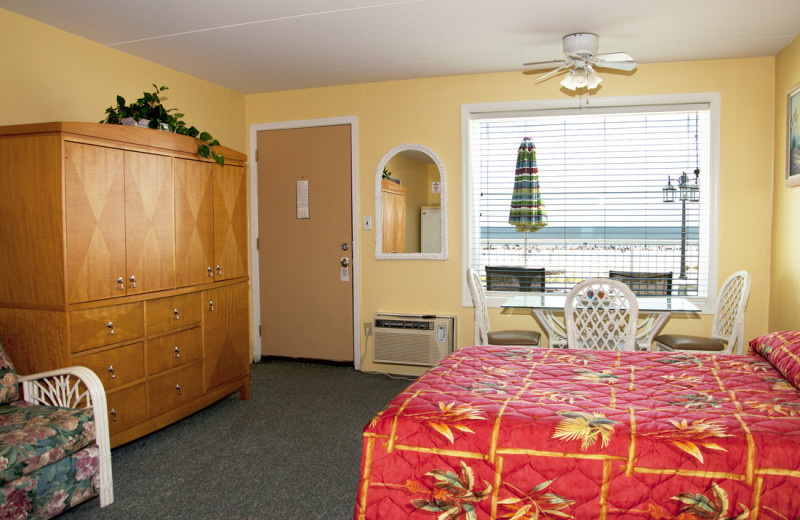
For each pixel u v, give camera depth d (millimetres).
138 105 3205
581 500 1623
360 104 4605
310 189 4770
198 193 3412
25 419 2264
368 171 4621
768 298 3914
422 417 1818
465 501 1698
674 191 4156
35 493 2102
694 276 4156
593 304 3393
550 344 3869
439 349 4406
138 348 2975
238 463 2838
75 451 2279
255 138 4898
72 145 2598
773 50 3727
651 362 2482
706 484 1563
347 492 2523
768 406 1848
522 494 1662
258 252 4945
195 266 3391
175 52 3695
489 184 4488
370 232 4648
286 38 3459
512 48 3701
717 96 3941
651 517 1582
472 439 1729
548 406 1878
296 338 4895
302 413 3605
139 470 2762
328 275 4766
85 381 2406
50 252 2582
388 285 4629
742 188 3934
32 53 3045
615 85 4102
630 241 4258
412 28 3309
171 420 3209
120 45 3521
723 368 2352
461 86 4375
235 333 3773
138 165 2967
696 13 3072
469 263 4465
